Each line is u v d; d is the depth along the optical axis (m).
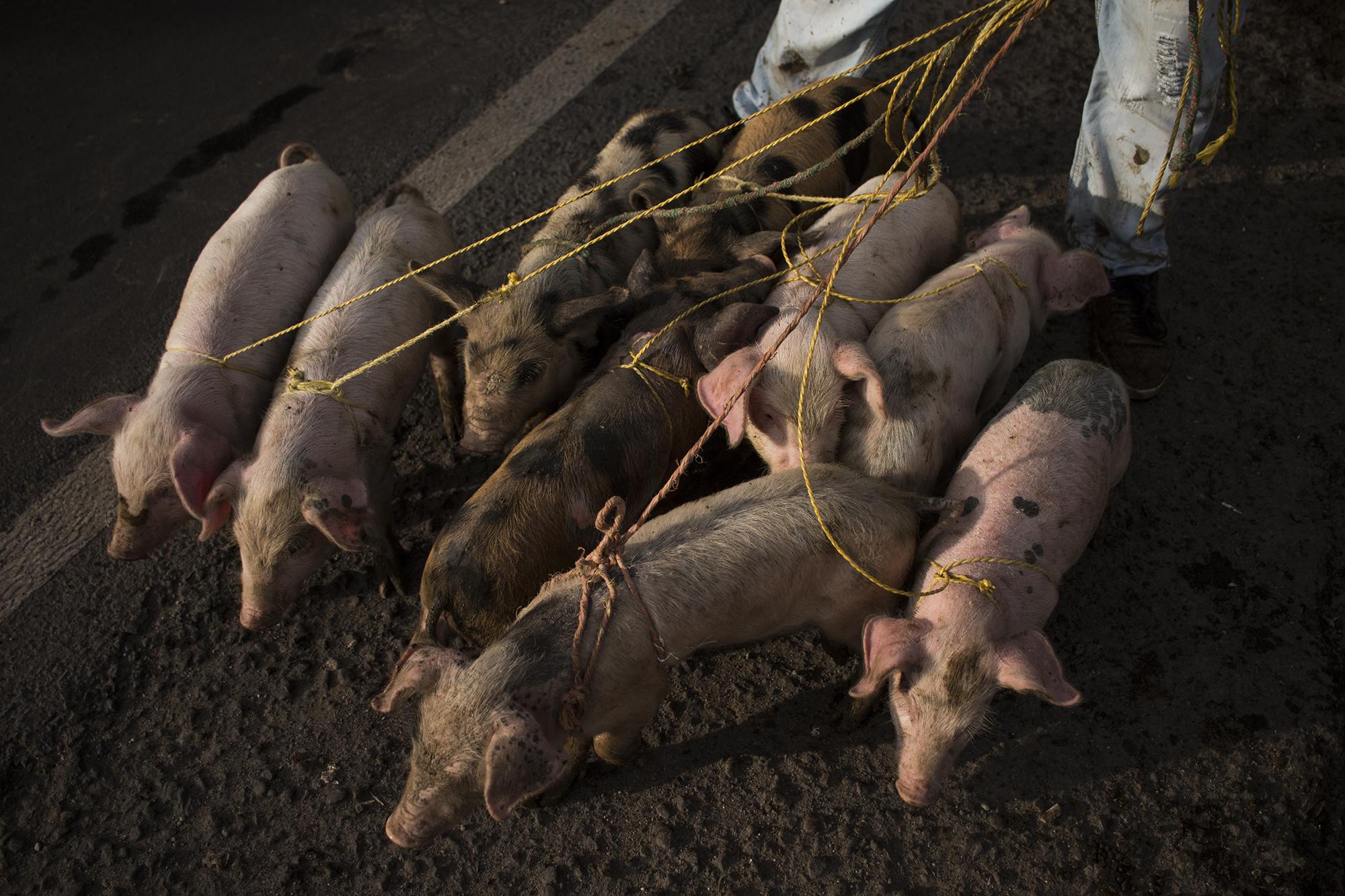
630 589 3.18
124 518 3.94
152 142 6.08
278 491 3.71
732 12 6.49
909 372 3.70
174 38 6.74
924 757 3.19
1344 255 5.00
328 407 3.90
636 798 3.59
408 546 4.28
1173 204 5.04
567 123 5.92
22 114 6.30
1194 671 3.76
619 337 4.39
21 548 4.34
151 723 3.85
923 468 3.67
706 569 3.29
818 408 3.65
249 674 3.95
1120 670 3.77
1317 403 4.48
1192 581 3.98
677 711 3.79
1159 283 4.92
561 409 3.90
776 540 3.34
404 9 6.79
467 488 4.46
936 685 3.15
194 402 3.96
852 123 4.81
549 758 2.91
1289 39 5.98
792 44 5.03
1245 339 4.71
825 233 4.30
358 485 3.71
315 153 4.91
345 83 6.33
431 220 4.64
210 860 3.55
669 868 3.45
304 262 4.47
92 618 4.12
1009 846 3.43
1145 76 3.89
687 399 3.98
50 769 3.75
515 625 3.21
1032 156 5.55
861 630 3.63
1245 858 3.37
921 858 3.42
